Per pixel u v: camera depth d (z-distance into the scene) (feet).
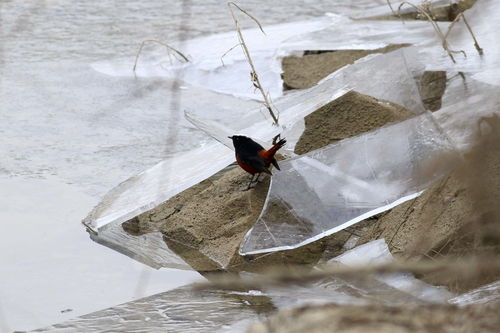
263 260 53.36
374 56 70.18
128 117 82.94
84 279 52.90
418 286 44.34
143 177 64.13
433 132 53.72
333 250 54.08
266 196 58.44
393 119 61.26
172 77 94.43
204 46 101.04
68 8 123.03
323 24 102.22
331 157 55.98
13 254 56.49
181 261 55.21
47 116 83.51
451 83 67.97
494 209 39.52
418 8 77.25
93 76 96.07
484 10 82.07
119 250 57.16
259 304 47.14
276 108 66.64
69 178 69.00
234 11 119.65
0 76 93.40
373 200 52.60
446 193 49.16
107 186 67.31
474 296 40.29
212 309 47.09
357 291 46.65
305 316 24.00
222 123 72.43
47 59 102.32
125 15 119.55
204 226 57.88
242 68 92.58
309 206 53.93
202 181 64.03
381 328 22.67
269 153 55.01
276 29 103.91
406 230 50.39
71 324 46.29
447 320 23.15
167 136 76.54
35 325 46.93
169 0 127.95
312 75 85.87
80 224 61.00
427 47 75.51
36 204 64.18
